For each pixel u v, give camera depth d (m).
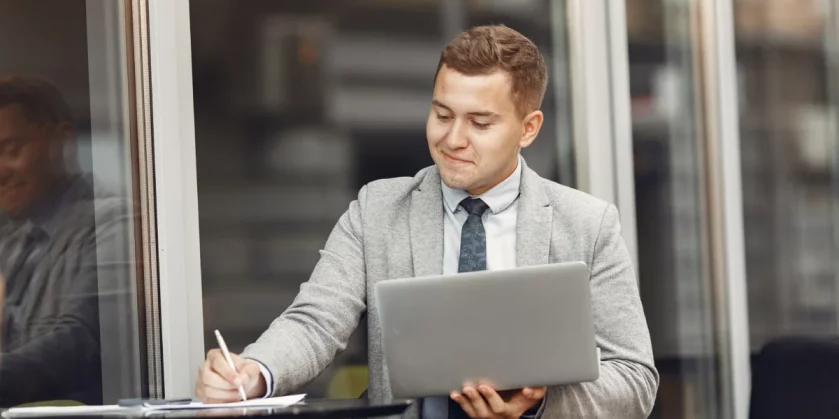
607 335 2.40
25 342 2.74
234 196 3.01
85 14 2.82
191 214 2.92
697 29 3.54
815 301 3.73
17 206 2.76
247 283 3.02
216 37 3.00
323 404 1.90
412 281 2.10
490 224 2.46
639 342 2.41
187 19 2.92
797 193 3.71
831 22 3.75
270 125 3.07
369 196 2.55
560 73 3.38
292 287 3.08
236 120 3.02
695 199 3.54
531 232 2.42
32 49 2.78
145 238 2.84
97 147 2.82
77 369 2.78
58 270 2.78
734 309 3.57
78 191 2.81
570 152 3.39
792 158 3.71
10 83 2.75
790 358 3.22
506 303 2.09
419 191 2.52
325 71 3.14
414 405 2.40
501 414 2.14
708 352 3.56
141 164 2.85
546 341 2.10
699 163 3.55
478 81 2.31
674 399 3.51
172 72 2.87
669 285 3.50
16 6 2.76
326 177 3.14
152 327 2.84
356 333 3.12
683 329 3.52
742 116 3.64
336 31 3.15
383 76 3.21
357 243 2.50
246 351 2.24
